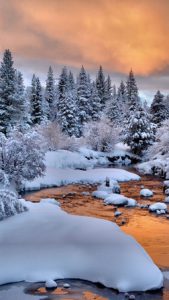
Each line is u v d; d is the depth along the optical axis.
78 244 7.68
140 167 32.47
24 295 6.18
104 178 24.33
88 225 8.87
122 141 48.03
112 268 6.85
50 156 29.69
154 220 12.64
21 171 13.85
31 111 51.94
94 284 6.63
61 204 15.60
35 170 14.07
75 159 32.16
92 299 6.10
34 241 7.81
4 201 9.50
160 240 9.97
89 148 44.09
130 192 19.75
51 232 8.34
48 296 6.16
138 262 6.97
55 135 34.50
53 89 64.50
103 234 8.26
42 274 6.79
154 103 60.28
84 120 55.72
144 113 44.81
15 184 13.86
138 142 44.34
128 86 79.50
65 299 6.07
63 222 9.08
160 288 6.53
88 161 34.84
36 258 7.14
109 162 41.09
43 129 34.97
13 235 8.12
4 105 34.41
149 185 22.86
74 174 24.19
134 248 7.58
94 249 7.46
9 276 6.69
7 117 34.66
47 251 7.37
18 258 7.09
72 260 7.14
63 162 29.97
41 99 52.72
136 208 14.91
